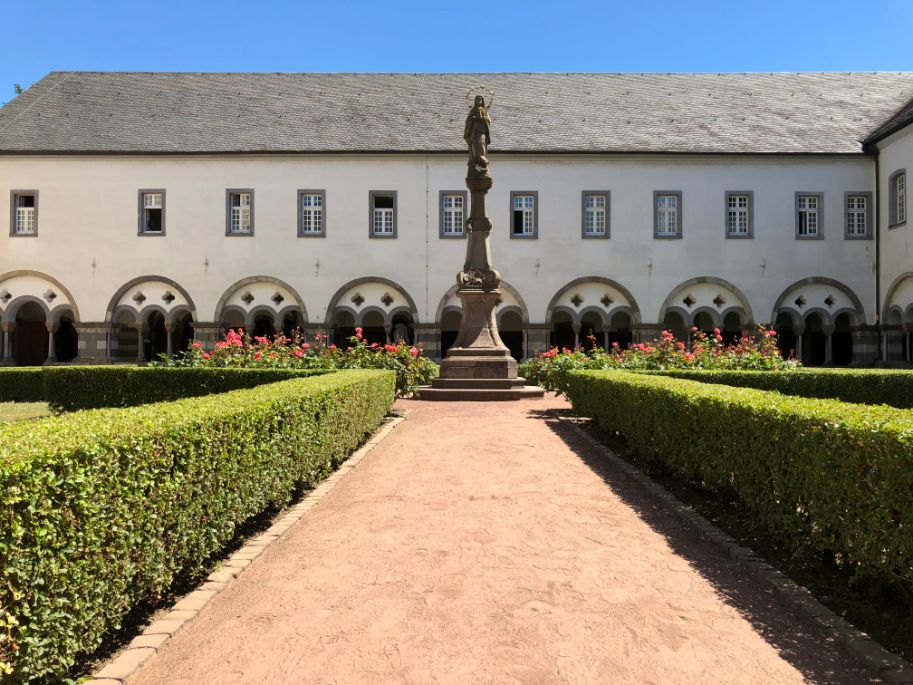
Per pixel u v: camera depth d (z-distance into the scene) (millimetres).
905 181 26000
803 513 4980
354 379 10125
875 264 28047
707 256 28375
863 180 28312
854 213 28484
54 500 3279
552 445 10547
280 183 28453
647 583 4816
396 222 28375
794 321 28406
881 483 4016
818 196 28375
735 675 3514
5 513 2986
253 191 28422
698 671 3557
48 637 3217
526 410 15305
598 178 28531
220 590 4688
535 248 28375
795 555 4957
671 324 31547
